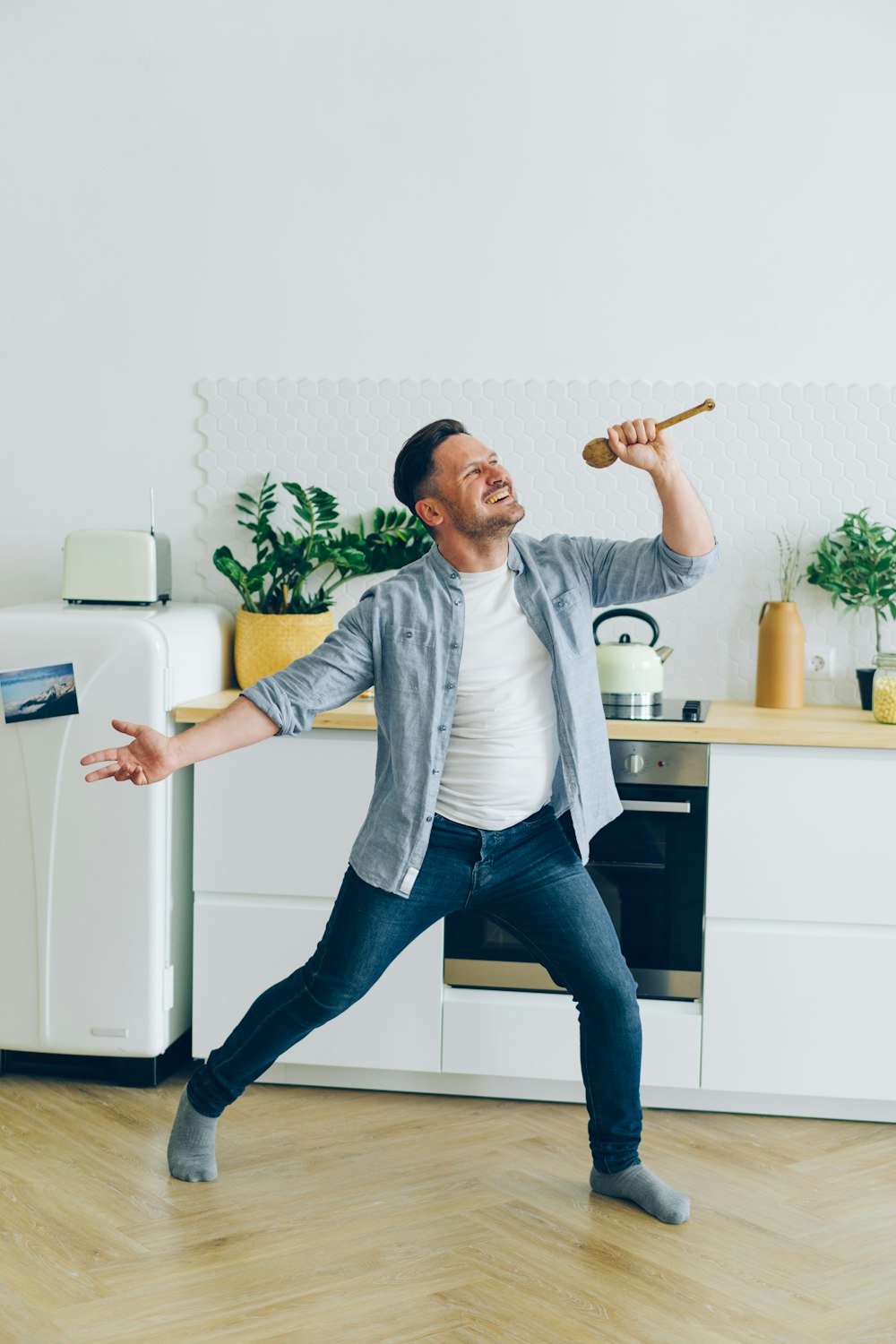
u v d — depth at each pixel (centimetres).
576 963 234
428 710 226
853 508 329
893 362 326
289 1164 263
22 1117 286
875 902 280
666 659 311
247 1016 247
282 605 328
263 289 343
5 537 356
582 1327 206
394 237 338
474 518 223
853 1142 278
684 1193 249
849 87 323
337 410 342
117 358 349
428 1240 232
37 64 347
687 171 329
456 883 231
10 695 294
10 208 351
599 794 232
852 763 279
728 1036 286
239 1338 202
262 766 296
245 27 340
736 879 284
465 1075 300
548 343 335
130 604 321
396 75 336
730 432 331
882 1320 209
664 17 327
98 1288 216
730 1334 204
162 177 345
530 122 332
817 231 326
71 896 297
